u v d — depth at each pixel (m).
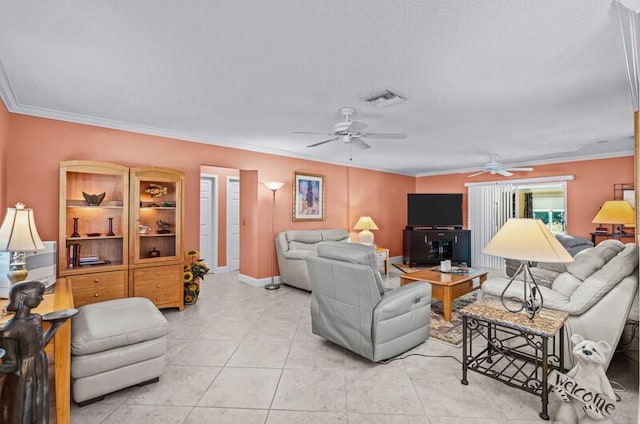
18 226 2.32
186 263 4.22
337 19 1.75
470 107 3.20
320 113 3.39
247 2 1.60
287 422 1.87
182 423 1.86
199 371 2.45
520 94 2.85
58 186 3.36
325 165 6.21
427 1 1.59
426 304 2.91
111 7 1.65
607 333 2.23
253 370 2.47
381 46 2.03
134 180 3.56
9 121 3.11
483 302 2.50
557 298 2.49
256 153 5.12
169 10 1.67
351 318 2.61
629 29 1.82
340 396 2.13
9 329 1.29
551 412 1.94
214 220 6.39
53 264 2.81
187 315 3.76
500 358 2.46
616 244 2.81
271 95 2.88
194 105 3.15
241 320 3.59
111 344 2.06
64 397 1.82
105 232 3.60
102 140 3.66
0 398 1.30
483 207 7.14
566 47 2.04
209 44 2.01
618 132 4.16
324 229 6.00
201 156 4.49
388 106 3.17
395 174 7.77
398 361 2.63
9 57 2.19
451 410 1.98
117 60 2.23
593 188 5.65
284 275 5.17
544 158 6.09
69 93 2.84
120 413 1.95
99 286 3.34
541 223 2.09
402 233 7.95
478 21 1.76
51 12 1.69
